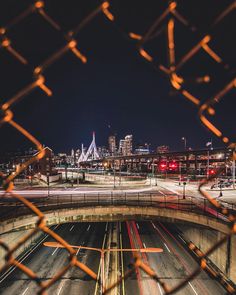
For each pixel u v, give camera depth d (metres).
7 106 1.83
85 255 36.25
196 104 1.80
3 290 27.56
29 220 28.02
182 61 1.71
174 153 126.25
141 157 145.00
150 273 2.16
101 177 89.25
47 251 38.19
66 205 31.42
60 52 1.81
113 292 26.80
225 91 1.72
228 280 28.80
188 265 33.59
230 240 28.69
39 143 2.06
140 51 1.76
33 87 1.83
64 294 26.58
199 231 37.97
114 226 51.25
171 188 55.56
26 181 63.59
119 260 34.84
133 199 37.88
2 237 30.14
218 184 55.41
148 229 49.34
